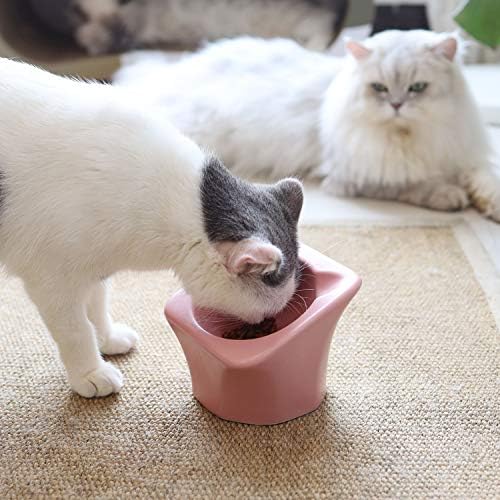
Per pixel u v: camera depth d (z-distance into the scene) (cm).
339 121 220
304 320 121
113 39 275
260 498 117
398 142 212
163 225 120
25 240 121
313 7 279
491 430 130
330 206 219
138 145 121
